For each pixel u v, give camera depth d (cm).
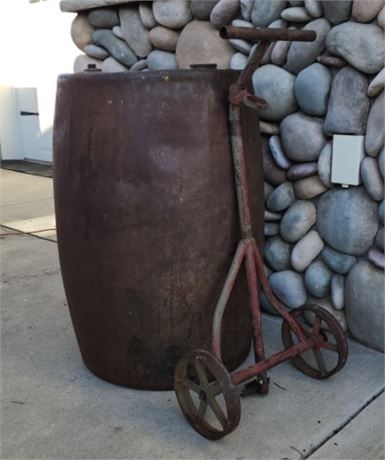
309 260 227
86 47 294
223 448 165
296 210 226
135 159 170
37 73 594
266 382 187
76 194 180
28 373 210
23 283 298
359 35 196
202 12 244
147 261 176
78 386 200
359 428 171
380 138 197
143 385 195
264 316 246
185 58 250
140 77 167
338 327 188
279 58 223
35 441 171
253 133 189
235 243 184
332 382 195
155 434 173
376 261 206
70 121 179
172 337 186
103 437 172
